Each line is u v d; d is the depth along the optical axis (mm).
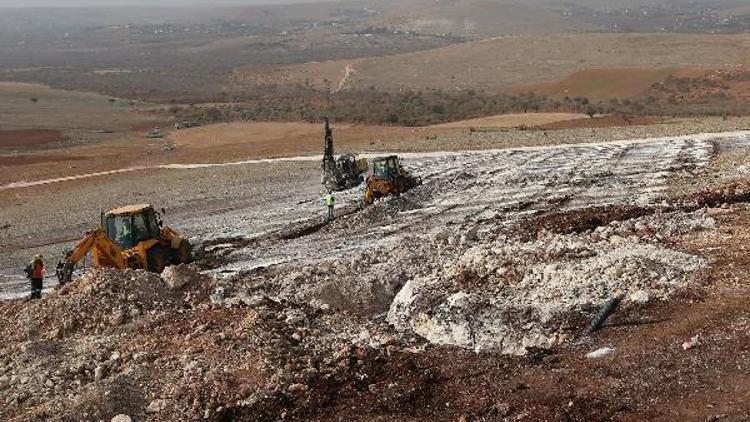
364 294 15000
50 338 13094
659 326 10875
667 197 23312
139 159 58094
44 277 22609
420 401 9891
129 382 10609
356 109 99375
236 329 12031
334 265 17328
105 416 9875
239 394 10234
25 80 197500
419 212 26531
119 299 14195
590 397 9344
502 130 58656
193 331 12273
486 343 11273
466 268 14508
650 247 14359
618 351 10344
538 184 30250
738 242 14344
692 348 10070
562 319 11469
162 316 13367
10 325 13789
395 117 85375
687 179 27219
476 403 9641
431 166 40344
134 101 135250
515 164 38344
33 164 58031
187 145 69500
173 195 38406
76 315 13664
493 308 11727
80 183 46500
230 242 24891
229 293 15656
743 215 17172
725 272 12523
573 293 12227
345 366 10891
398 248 18391
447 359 11000
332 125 79562
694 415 8641
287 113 100625
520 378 10109
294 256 21438
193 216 32094
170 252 20953
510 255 14977
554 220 20203
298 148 56719
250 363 10875
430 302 12508
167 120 102938
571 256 14391
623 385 9492
